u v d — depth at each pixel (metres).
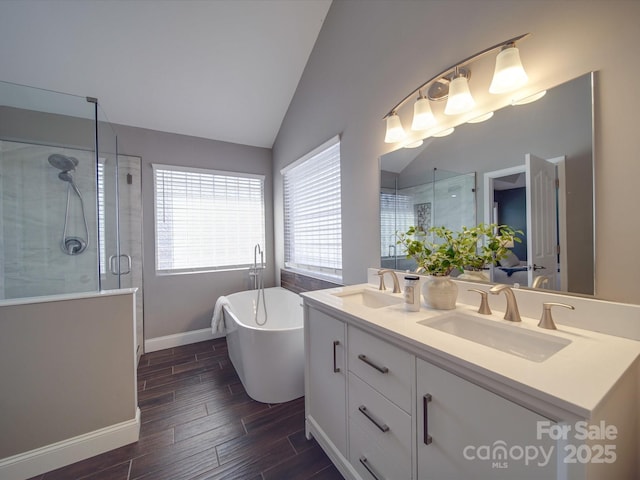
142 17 1.99
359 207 2.01
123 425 1.54
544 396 0.58
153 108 2.68
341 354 1.29
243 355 2.04
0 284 1.62
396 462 0.99
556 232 1.00
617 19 0.85
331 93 2.29
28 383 1.36
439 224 1.44
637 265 0.84
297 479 1.30
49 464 1.37
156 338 2.90
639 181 0.83
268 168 3.55
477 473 0.73
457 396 0.78
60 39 1.98
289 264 3.21
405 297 1.23
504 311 1.15
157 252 2.92
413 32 1.56
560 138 0.98
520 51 1.09
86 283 1.69
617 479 0.68
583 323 0.93
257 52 2.41
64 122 1.81
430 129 1.49
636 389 0.77
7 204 1.69
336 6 2.19
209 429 1.66
